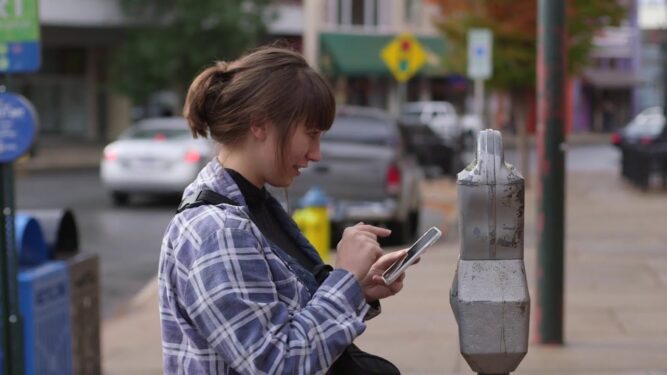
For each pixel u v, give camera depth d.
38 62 5.43
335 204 12.51
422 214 17.31
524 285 2.42
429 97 47.78
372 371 2.48
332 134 12.93
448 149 23.97
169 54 31.14
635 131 30.27
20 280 5.46
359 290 2.38
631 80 56.62
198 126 2.54
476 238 2.42
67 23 32.25
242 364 2.21
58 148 34.84
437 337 7.59
